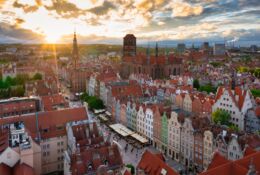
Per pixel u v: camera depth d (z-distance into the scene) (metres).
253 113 133.12
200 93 176.12
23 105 144.00
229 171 64.56
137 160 111.19
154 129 128.38
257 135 97.31
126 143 129.50
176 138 114.19
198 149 102.81
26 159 84.00
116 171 81.81
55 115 111.38
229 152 90.75
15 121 105.44
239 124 136.00
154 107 130.75
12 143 88.50
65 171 86.44
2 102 144.25
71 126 99.62
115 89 173.75
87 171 78.94
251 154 74.31
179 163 112.50
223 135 95.19
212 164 73.81
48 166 103.31
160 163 74.50
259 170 68.19
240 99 137.62
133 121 145.50
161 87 191.00
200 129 103.62
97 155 81.75
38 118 108.69
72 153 85.19
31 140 90.44
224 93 143.00
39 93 177.38
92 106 181.25
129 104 147.88
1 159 82.69
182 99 166.50
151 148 127.50
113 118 167.00
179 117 114.81
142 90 183.75
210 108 148.75
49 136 103.56
